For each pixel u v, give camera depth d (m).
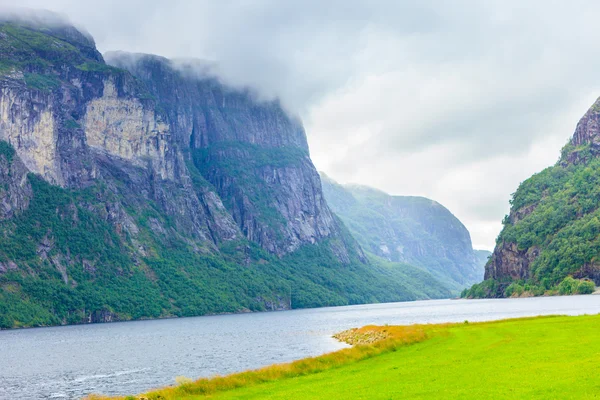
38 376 104.25
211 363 110.50
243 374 73.38
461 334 98.69
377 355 85.94
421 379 61.50
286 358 112.00
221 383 69.31
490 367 64.06
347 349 88.00
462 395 51.12
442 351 81.75
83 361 124.56
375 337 121.75
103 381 94.94
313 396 58.06
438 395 52.28
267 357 115.38
